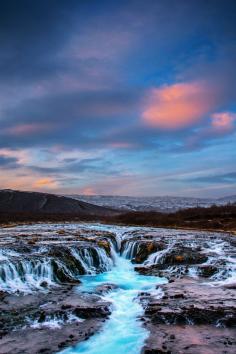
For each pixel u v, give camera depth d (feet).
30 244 102.37
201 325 51.90
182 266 91.40
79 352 44.91
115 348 45.85
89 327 52.29
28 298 65.87
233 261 91.76
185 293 68.49
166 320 53.67
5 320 54.29
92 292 70.33
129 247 115.75
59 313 56.70
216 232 146.00
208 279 81.61
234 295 66.49
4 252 90.27
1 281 74.43
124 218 224.74
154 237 126.21
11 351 44.86
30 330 50.98
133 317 56.39
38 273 81.66
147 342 47.14
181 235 133.08
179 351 44.14
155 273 88.79
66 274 84.33
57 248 96.48
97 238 119.24
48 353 44.50
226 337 47.93
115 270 96.17
